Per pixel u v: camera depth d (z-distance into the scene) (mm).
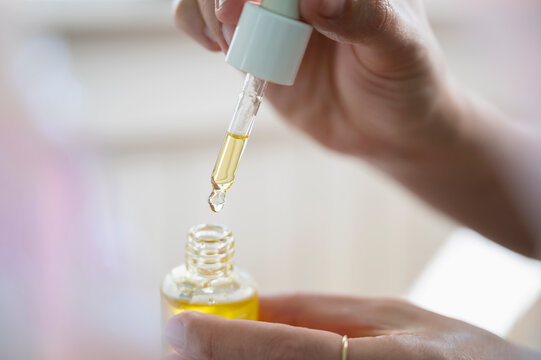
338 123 405
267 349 282
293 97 399
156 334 441
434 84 364
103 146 628
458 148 407
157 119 650
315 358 282
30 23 566
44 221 495
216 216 744
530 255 447
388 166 428
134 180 673
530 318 432
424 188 436
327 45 379
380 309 330
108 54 604
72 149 571
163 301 327
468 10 712
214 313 315
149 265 622
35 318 439
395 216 833
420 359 283
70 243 493
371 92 374
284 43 270
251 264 790
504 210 433
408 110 375
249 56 272
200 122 669
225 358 288
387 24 283
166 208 703
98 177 573
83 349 432
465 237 620
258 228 775
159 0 600
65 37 581
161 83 637
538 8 387
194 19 323
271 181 755
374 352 281
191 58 637
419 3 327
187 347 292
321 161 762
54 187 527
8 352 424
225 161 284
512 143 417
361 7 272
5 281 448
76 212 522
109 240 509
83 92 603
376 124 392
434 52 350
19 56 562
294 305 347
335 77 386
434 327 310
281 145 734
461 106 396
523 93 438
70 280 466
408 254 863
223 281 323
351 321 331
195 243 320
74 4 580
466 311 487
